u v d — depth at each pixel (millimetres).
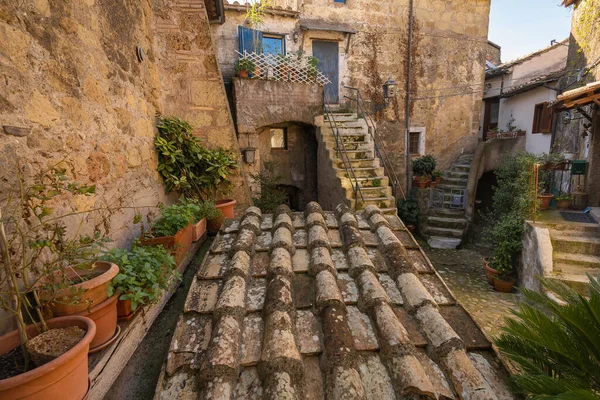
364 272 1800
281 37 7898
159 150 3104
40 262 1367
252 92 6660
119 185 2262
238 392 1132
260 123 6812
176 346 1330
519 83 9938
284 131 7965
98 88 2025
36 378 854
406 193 9336
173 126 3309
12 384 820
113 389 1360
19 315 980
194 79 3984
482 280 6016
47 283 1144
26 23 1400
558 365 1666
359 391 1102
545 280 2293
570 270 4602
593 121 5922
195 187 3643
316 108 7273
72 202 1664
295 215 2797
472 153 9977
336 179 6535
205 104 4047
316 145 8109
